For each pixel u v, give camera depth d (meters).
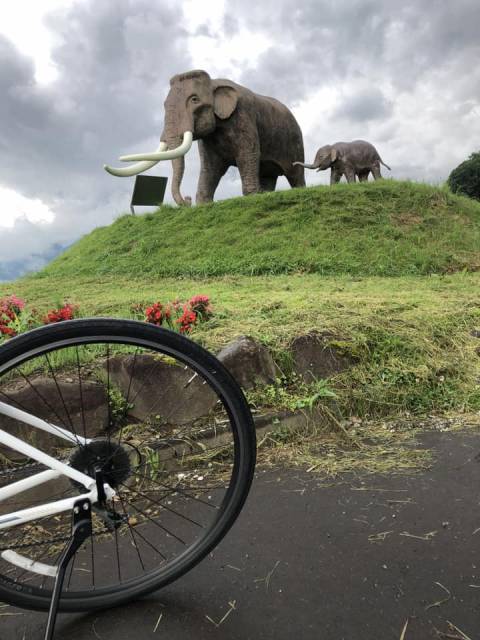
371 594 1.54
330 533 1.85
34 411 2.36
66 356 2.78
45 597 1.46
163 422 2.58
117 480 1.48
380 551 1.73
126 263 9.38
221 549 1.79
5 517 1.40
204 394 2.61
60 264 11.01
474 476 2.21
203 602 1.55
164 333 1.41
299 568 1.67
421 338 3.44
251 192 12.32
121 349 2.79
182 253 9.28
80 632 1.46
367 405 2.92
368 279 6.99
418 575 1.61
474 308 4.17
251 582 1.62
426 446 2.54
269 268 8.09
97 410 2.49
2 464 2.15
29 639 1.46
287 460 2.46
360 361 3.13
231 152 12.30
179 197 11.89
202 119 11.50
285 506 2.05
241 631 1.43
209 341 3.13
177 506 2.10
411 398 3.00
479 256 8.21
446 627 1.40
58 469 1.43
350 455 2.48
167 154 10.93
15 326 3.34
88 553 1.83
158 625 1.47
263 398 2.81
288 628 1.43
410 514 1.95
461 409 2.95
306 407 2.75
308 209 9.73
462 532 1.81
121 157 10.67
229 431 2.53
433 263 7.86
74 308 4.46
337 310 3.83
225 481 2.29
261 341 3.08
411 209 9.64
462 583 1.56
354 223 9.17
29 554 1.82
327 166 18.52
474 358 3.41
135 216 11.84
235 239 9.30
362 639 1.38
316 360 3.04
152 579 1.56
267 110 12.93
